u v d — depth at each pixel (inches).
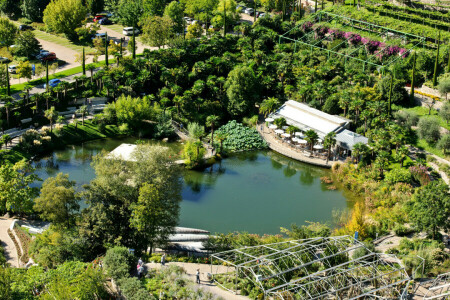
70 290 3767.2
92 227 4790.8
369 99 7445.9
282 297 3759.8
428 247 4805.6
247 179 6515.8
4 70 7568.9
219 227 5565.9
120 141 7258.9
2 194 5408.5
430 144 6742.1
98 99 7790.4
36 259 4613.7
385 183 6087.6
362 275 4192.9
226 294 4018.2
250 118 7716.5
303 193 6230.3
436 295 3991.1
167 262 4507.9
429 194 4987.7
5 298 3772.1
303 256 4303.6
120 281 3949.3
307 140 6953.7
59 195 4749.0
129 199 4832.7
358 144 6525.6
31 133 6786.4
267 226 5605.3
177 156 6806.1
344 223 5516.7
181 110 7652.6
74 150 7007.9
